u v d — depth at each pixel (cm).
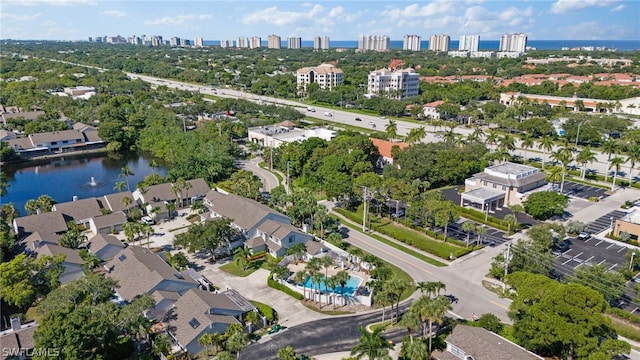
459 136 18450
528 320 6950
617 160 15000
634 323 8031
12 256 10212
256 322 8038
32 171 18088
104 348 6881
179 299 8244
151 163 17575
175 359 7169
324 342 7688
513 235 11838
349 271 10212
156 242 11475
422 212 11756
